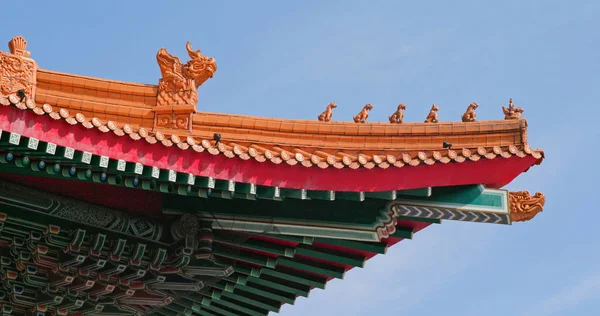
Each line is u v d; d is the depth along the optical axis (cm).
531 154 1582
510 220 1622
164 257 1694
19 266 1653
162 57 1617
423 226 1705
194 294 1859
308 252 1775
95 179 1466
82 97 1573
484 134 1598
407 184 1585
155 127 1581
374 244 1741
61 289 1692
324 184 1559
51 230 1612
